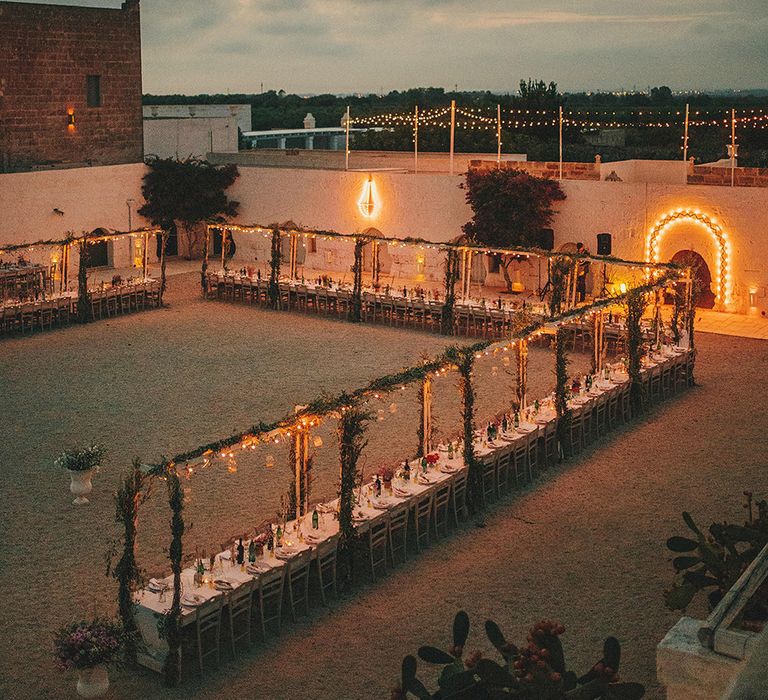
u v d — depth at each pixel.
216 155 50.25
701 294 37.31
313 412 16.95
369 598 16.34
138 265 46.06
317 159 48.25
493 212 39.78
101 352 31.58
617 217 38.44
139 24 49.28
